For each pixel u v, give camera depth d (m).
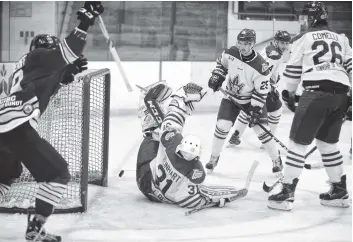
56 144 8.22
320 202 7.71
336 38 7.50
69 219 6.68
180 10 19.58
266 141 9.38
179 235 6.16
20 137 5.54
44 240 5.81
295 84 7.61
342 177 7.61
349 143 13.17
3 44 18.19
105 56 18.97
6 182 5.95
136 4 19.19
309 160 10.95
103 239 5.96
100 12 5.62
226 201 7.39
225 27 19.94
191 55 19.91
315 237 6.22
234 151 11.73
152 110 7.52
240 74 8.75
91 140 8.57
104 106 8.26
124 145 12.12
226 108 9.28
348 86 7.42
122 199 7.66
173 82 17.11
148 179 7.37
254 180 9.15
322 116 7.30
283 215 7.12
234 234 6.26
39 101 5.64
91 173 8.50
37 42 6.18
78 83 8.45
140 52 19.50
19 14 18.14
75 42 5.55
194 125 14.91
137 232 6.23
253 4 20.09
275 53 10.29
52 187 5.64
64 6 18.61
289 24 20.09
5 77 15.10
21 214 6.85
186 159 6.90
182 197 7.15
